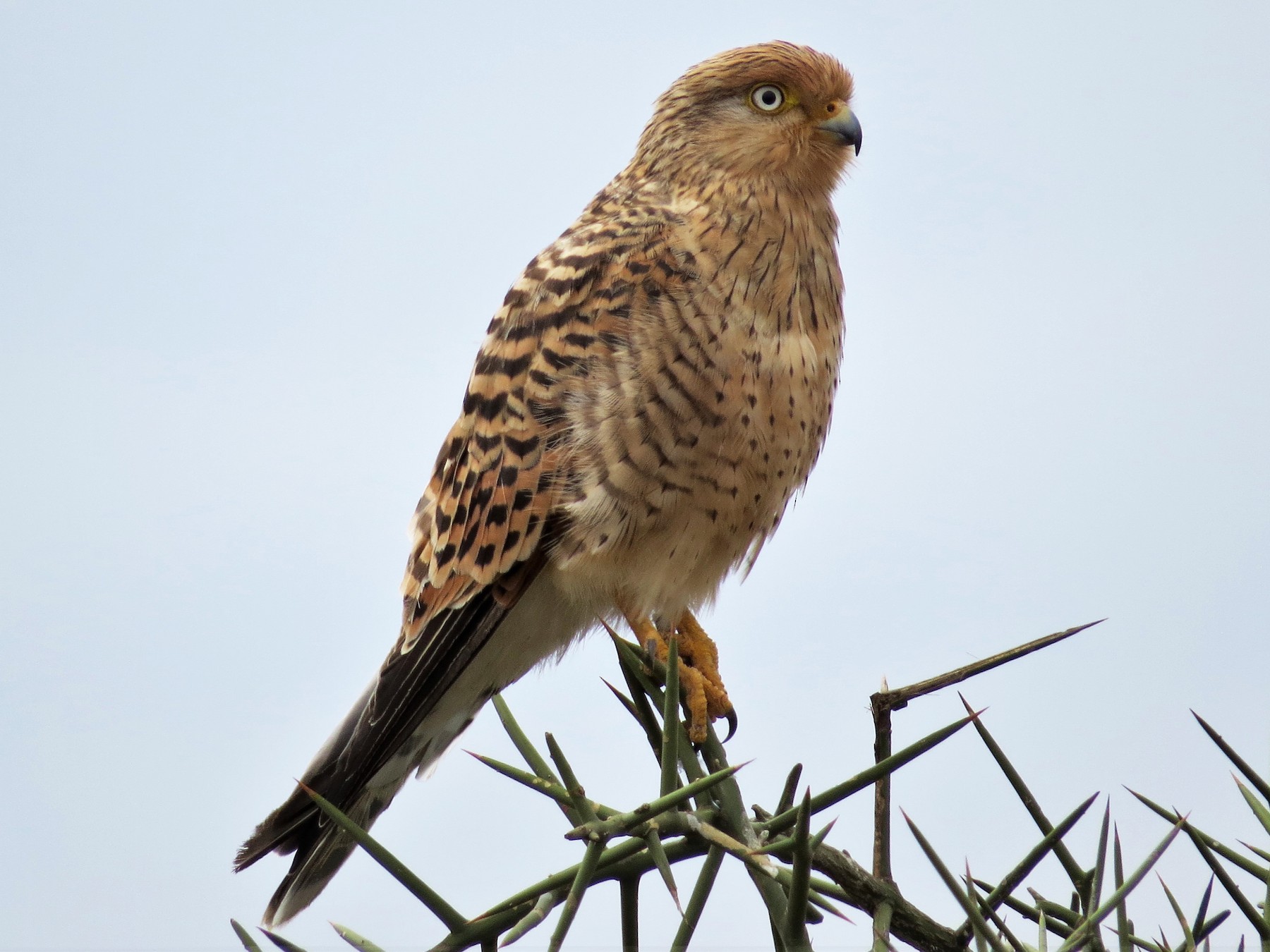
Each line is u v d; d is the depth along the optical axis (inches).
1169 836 144.2
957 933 161.9
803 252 336.2
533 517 328.5
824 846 166.4
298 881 294.7
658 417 319.6
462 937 151.2
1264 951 142.3
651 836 148.9
